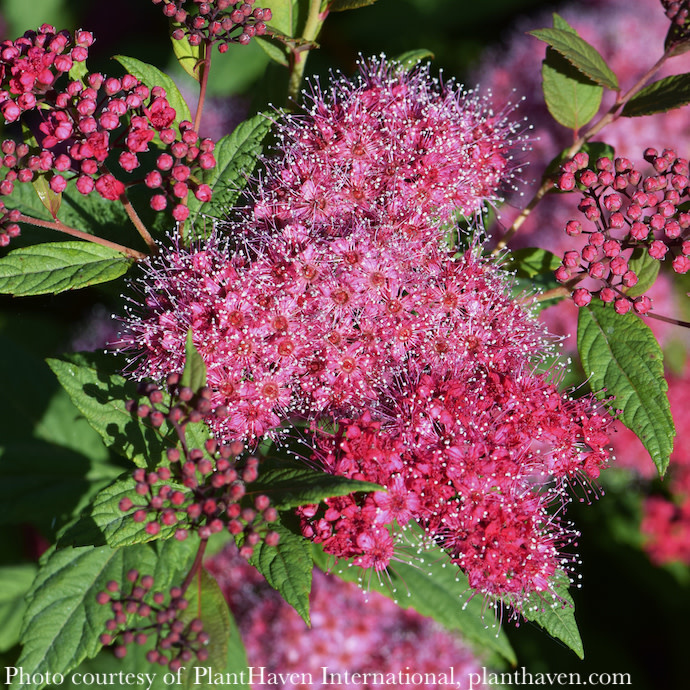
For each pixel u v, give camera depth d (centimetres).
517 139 66
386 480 62
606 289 64
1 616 69
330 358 63
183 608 61
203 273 63
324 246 63
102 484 68
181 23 64
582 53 66
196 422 62
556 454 63
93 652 63
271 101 67
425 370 63
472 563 62
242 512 61
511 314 64
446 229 65
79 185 62
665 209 64
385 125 64
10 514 67
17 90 62
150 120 63
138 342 64
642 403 63
